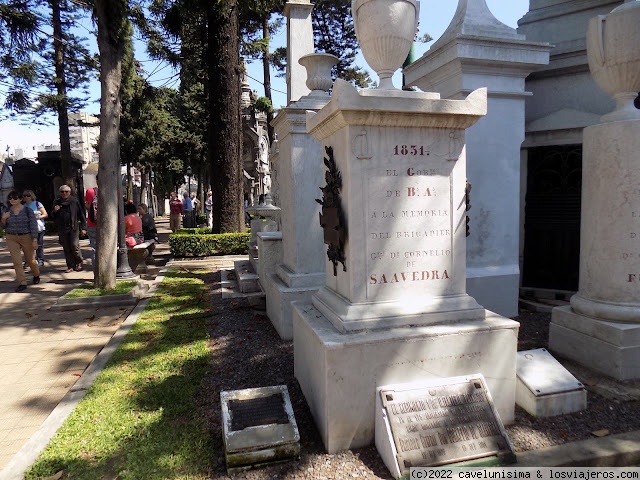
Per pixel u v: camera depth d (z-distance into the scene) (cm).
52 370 458
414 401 281
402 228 315
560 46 598
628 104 393
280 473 263
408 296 318
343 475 261
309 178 514
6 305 746
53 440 304
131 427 316
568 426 306
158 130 3061
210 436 301
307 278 505
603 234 393
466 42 499
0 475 272
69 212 1056
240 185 1312
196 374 403
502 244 548
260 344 478
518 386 336
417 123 310
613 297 388
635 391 350
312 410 321
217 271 1013
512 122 542
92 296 721
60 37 1923
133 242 1046
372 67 346
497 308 542
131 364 438
